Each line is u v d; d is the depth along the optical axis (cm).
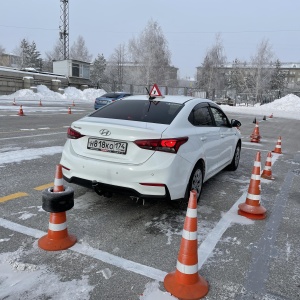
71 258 303
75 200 458
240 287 273
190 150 408
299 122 2589
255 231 387
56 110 2192
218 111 584
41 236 342
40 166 636
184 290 255
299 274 298
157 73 6016
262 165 788
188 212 261
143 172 361
